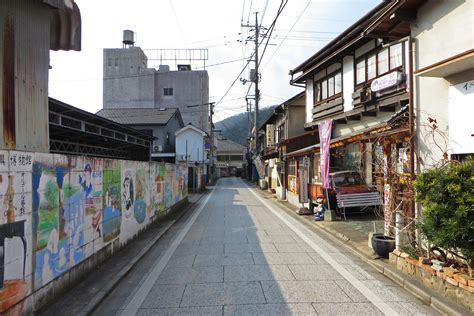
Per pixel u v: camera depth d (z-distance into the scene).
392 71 12.19
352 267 7.17
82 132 11.45
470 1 5.92
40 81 6.36
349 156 16.88
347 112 15.36
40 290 4.86
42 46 6.39
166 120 35.75
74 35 7.11
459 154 6.08
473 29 5.86
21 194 4.44
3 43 5.50
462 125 6.01
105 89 50.53
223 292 5.74
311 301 5.29
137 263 7.82
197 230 12.01
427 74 6.25
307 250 8.71
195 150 38.22
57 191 5.46
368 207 13.87
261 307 5.07
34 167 4.78
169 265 7.58
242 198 25.00
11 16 5.68
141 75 50.56
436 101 6.62
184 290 5.91
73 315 4.81
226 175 83.75
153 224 12.78
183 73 51.19
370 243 8.46
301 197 15.71
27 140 6.00
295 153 18.78
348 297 5.45
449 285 5.10
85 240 6.57
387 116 13.39
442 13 6.52
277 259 7.83
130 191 9.92
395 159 8.65
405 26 7.88
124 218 9.23
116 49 50.56
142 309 5.16
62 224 5.61
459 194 4.75
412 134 7.21
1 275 3.97
